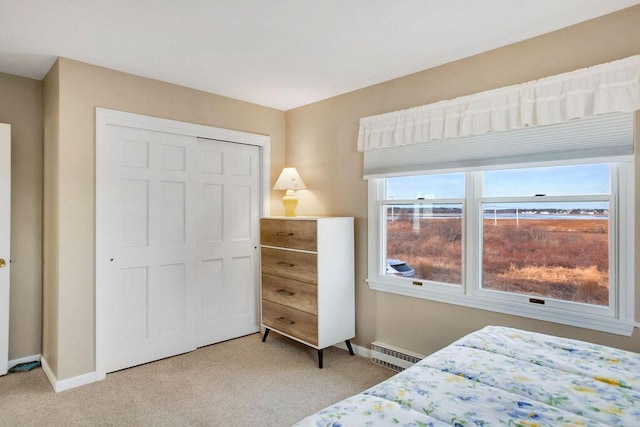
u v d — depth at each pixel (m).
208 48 2.52
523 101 2.34
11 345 2.97
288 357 3.23
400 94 3.02
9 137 2.79
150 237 3.09
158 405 2.43
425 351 2.89
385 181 3.21
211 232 3.51
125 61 2.72
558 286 2.33
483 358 1.57
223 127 3.52
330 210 3.57
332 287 3.12
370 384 2.74
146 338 3.08
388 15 2.10
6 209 2.78
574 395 1.24
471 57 2.62
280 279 3.38
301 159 3.86
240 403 2.46
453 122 2.67
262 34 2.32
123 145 2.95
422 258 2.97
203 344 3.46
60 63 2.62
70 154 2.66
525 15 2.09
